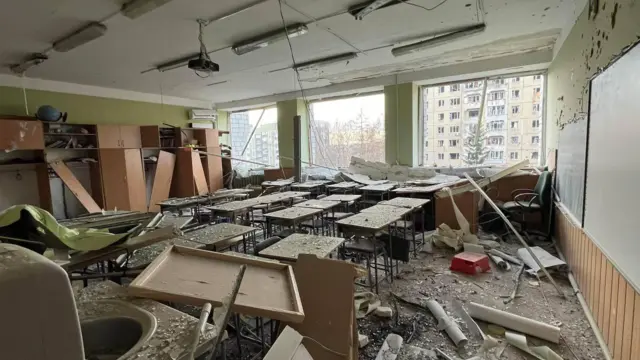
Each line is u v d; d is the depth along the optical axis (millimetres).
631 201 1709
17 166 6168
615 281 1999
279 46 4918
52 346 718
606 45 2373
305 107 8523
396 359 2135
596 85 2387
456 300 2871
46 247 1941
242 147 10141
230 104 9586
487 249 4180
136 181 7402
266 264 1663
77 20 3672
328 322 1828
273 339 1995
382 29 4320
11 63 5293
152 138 7750
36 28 3859
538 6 3645
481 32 4246
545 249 4180
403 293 3076
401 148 6918
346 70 6504
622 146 1834
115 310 1198
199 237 2762
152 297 1255
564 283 3195
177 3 3352
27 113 6230
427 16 3910
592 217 2465
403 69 6504
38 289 692
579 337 2330
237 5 3451
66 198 6820
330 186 6375
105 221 3020
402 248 3359
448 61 5945
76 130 6758
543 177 4633
